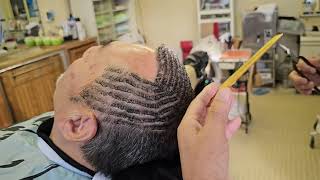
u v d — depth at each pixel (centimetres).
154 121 58
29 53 256
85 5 323
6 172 70
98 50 63
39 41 288
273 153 226
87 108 59
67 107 61
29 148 77
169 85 59
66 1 332
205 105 48
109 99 58
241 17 354
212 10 352
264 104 305
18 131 89
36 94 257
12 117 240
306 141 237
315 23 325
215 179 42
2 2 285
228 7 346
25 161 72
